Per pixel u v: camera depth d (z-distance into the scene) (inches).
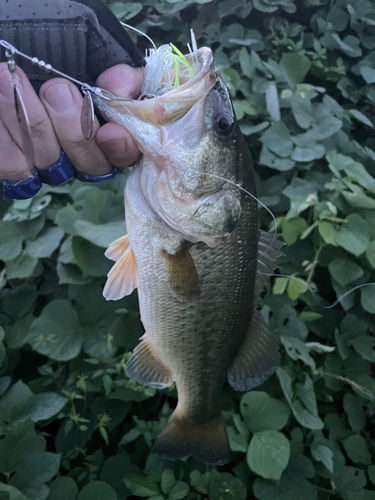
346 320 24.1
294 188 25.0
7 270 23.6
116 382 20.1
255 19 31.8
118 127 8.4
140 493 18.5
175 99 8.8
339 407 25.0
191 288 10.7
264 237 12.0
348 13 31.7
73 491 18.1
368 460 22.3
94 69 8.4
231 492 18.9
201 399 13.5
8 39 7.5
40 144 7.9
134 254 10.9
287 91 27.9
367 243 22.8
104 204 23.1
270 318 23.2
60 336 21.1
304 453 21.6
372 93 31.6
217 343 12.1
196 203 9.8
